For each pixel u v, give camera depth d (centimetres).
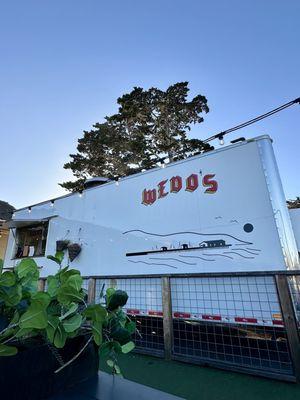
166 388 210
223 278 280
